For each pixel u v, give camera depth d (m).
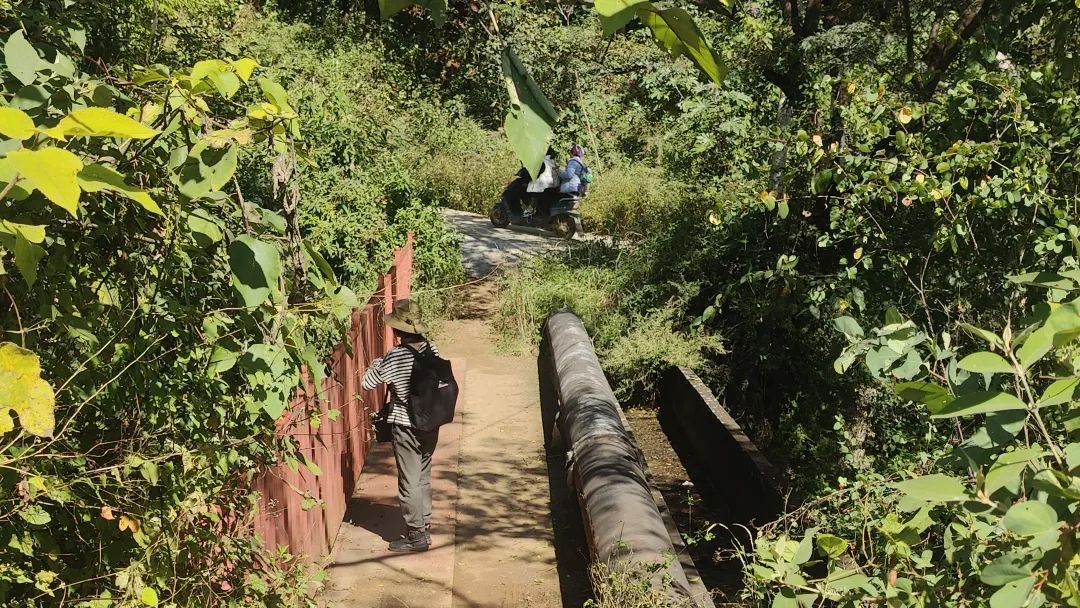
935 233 6.03
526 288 12.01
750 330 9.80
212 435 3.16
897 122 6.32
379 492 7.50
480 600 6.02
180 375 3.06
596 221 17.27
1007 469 1.72
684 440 9.70
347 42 18.73
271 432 3.51
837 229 7.93
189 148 2.54
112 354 2.73
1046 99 6.00
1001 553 2.18
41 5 4.00
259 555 3.71
